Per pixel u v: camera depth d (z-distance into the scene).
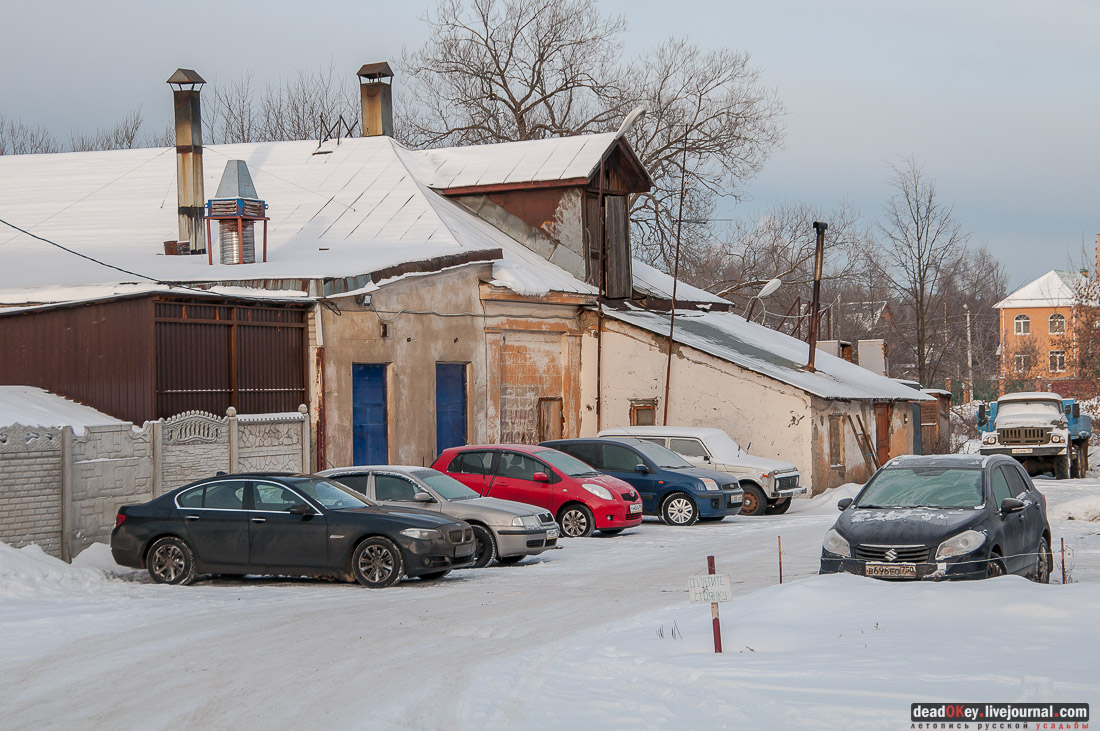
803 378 31.88
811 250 65.94
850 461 33.19
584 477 21.64
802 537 20.83
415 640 10.93
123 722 8.05
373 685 9.00
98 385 20.81
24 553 15.80
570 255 34.41
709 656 9.41
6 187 32.97
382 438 25.55
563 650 10.13
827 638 9.94
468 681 9.03
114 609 13.00
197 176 28.17
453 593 14.41
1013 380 69.56
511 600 13.67
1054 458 40.22
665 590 14.38
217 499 15.90
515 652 10.23
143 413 20.34
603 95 53.78
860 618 10.77
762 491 26.75
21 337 21.44
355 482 18.19
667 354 32.34
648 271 42.69
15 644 10.96
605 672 9.13
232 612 12.81
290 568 15.41
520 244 35.00
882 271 66.31
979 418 43.50
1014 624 10.16
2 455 16.41
